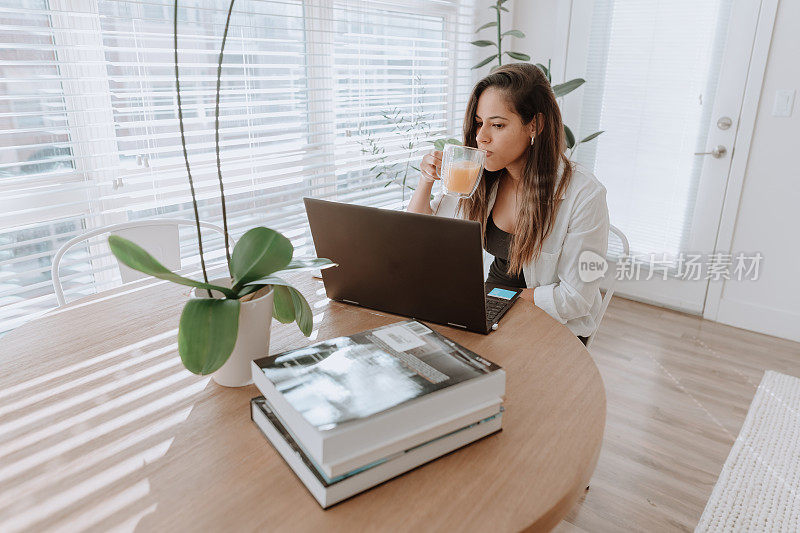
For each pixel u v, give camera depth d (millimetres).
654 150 2982
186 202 2164
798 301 2695
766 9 2512
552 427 786
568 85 2674
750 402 2176
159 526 605
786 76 2529
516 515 623
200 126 2121
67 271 1945
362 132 2746
